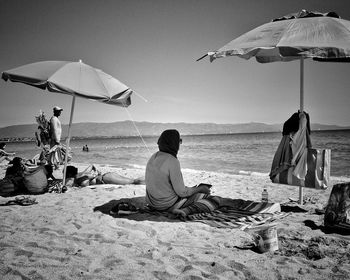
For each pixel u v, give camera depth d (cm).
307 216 510
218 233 432
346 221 423
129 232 438
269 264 328
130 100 751
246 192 754
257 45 470
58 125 942
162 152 518
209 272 316
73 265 333
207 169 1598
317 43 443
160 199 519
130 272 318
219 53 497
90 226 468
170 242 401
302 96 545
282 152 541
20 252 371
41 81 602
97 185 818
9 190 683
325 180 507
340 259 339
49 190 712
